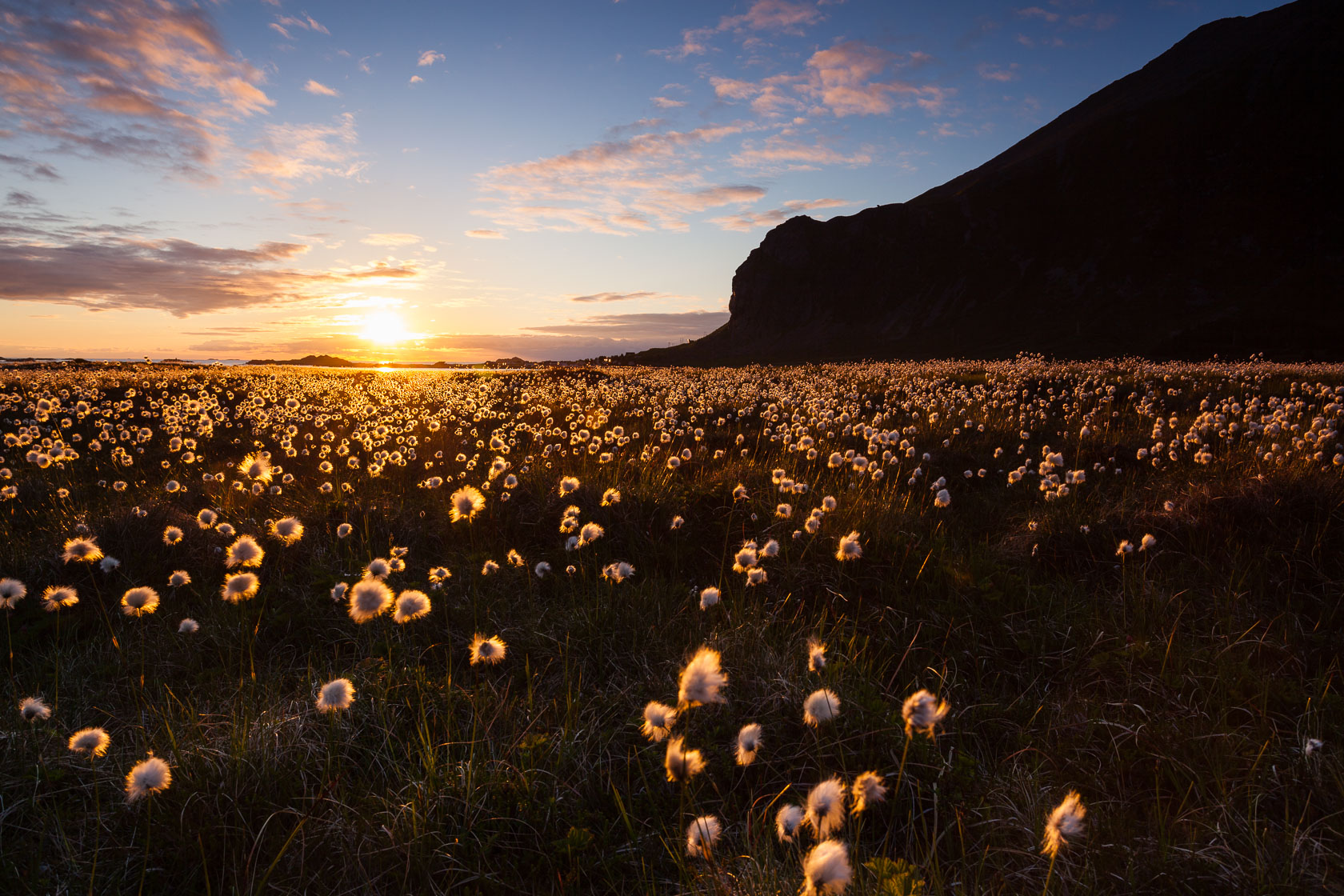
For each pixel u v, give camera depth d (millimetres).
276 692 3314
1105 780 2775
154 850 2363
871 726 2943
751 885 2133
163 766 2203
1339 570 4180
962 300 142750
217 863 2359
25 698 3176
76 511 5906
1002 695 3424
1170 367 19781
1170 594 4137
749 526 5488
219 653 3711
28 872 2232
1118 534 4977
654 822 2561
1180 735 2908
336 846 2428
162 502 5707
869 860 2205
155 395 17281
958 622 3996
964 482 7348
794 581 4574
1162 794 2689
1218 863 2229
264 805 2541
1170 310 111750
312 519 5559
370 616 2619
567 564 4926
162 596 4438
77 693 3340
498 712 3127
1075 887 2197
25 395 15727
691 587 4695
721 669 3410
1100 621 3900
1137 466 7305
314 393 19719
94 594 4430
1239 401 11320
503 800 2598
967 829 2496
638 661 3625
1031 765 2865
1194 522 4812
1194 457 6223
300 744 2863
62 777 2656
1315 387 11680
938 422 10695
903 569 4578
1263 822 2445
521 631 3910
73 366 32562
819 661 2488
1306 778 2594
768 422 11438
